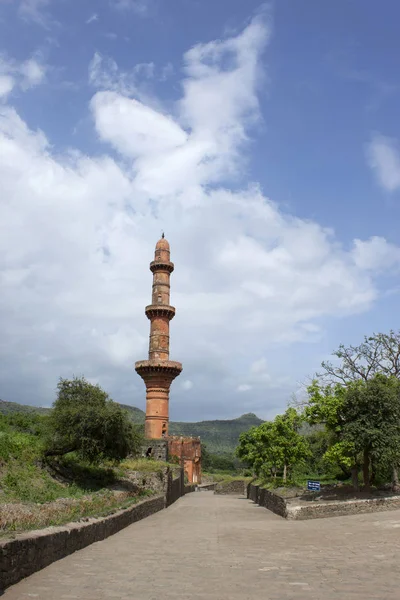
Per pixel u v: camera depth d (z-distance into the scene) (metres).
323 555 15.23
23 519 15.52
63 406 34.38
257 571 12.81
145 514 32.66
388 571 12.34
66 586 11.12
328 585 10.84
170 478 49.91
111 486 35.16
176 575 12.42
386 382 35.72
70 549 15.83
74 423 32.69
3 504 20.05
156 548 17.52
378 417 31.97
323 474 56.16
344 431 32.75
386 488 35.19
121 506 27.27
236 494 76.94
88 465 36.62
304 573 12.35
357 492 33.91
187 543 18.98
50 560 13.95
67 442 32.88
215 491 80.12
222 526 26.14
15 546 11.57
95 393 36.41
